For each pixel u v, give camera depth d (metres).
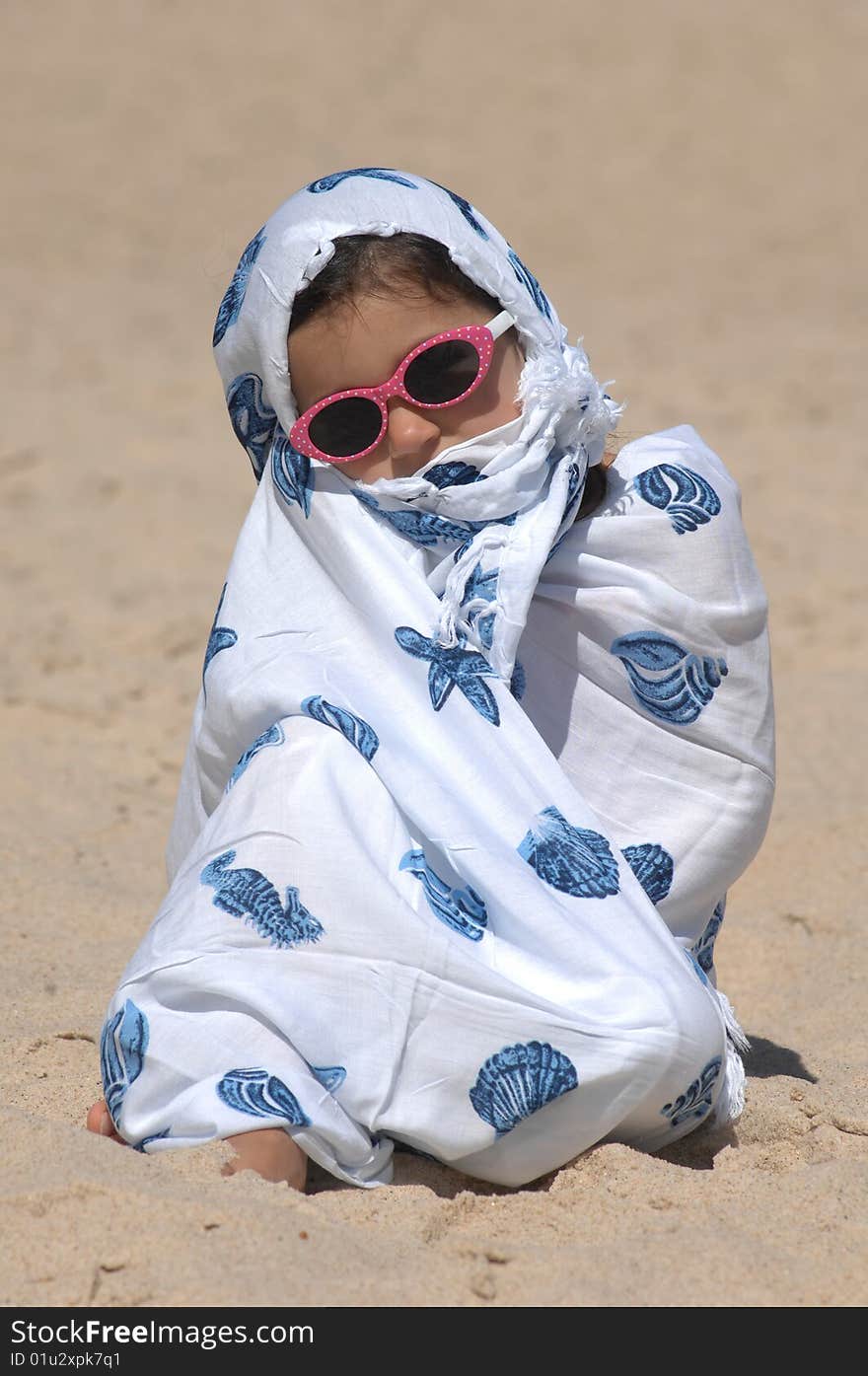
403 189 4.75
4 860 7.56
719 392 18.94
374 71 40.59
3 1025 5.62
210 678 4.87
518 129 36.47
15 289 25.70
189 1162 4.10
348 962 4.27
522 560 4.70
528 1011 4.23
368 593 4.71
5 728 9.69
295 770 4.46
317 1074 4.25
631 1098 4.28
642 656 4.87
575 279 26.62
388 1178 4.40
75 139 35.81
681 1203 4.21
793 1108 4.89
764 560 13.19
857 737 9.54
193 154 34.88
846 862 7.69
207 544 13.86
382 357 4.63
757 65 40.00
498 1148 4.34
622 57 41.03
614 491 5.02
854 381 19.45
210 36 42.94
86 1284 3.66
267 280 4.72
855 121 36.16
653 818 4.93
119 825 8.31
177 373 20.42
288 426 4.87
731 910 7.31
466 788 4.51
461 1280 3.78
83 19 44.03
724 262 27.69
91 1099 4.98
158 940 4.39
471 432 4.75
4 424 17.80
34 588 12.62
